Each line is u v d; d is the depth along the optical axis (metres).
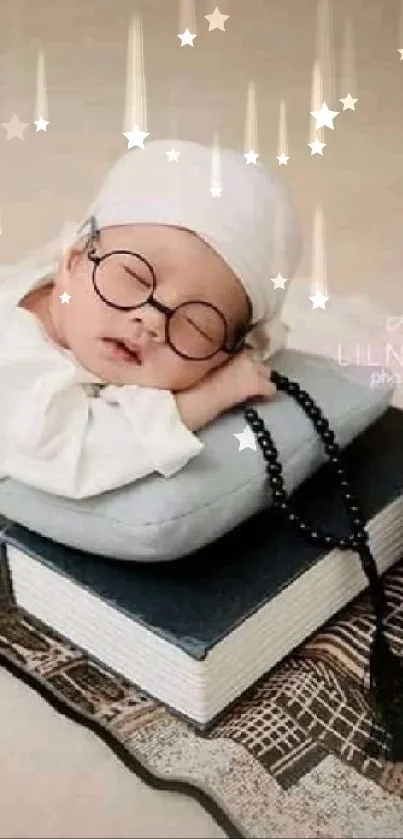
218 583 0.59
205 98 1.20
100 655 0.61
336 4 1.35
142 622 0.56
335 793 0.53
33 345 0.60
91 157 1.10
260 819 0.52
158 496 0.58
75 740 0.57
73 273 0.62
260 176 0.63
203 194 0.60
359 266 0.95
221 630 0.56
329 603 0.64
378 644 0.59
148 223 0.60
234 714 0.58
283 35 1.30
